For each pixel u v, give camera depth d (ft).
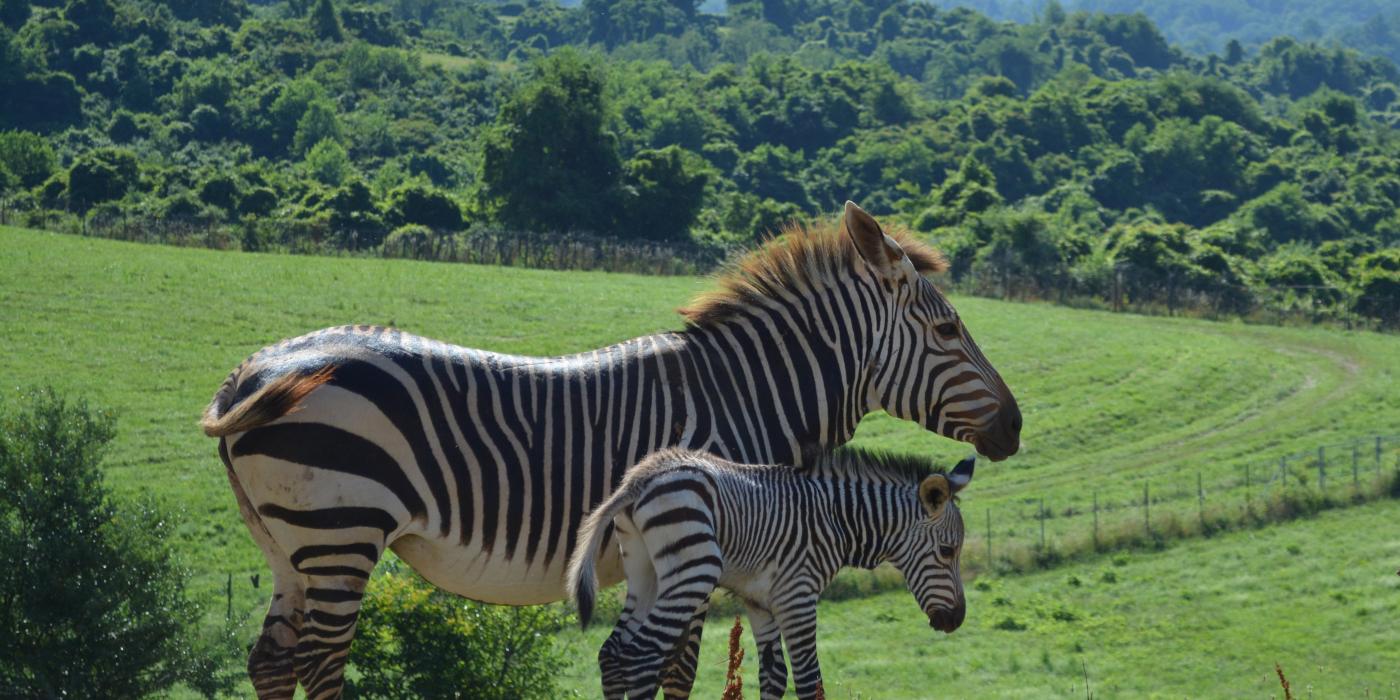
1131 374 365.61
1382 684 177.99
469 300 365.20
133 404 249.75
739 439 60.23
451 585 57.00
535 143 645.51
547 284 400.47
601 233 632.38
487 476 54.95
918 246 67.00
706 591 54.34
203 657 92.48
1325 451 302.66
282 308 330.13
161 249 391.65
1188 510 258.98
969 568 231.50
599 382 58.08
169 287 336.08
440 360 55.77
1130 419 328.90
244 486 54.65
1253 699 172.65
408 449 53.83
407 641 93.66
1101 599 218.18
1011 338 393.91
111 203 555.28
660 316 368.89
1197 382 360.89
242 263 379.55
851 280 63.41
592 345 334.44
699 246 579.48
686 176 650.43
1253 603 215.51
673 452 55.88
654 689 53.26
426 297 363.15
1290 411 343.46
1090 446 309.83
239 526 199.11
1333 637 198.29
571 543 56.54
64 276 332.19
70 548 86.69
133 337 291.79
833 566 61.77
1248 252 652.07
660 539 54.13
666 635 53.62
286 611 55.98
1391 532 250.78
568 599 57.93
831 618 206.39
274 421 53.06
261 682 55.36
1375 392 360.28
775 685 60.08
